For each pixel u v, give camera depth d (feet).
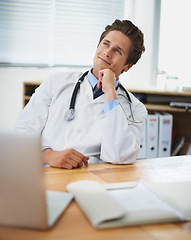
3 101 9.22
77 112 4.60
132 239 1.91
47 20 9.43
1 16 9.16
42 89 4.90
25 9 9.26
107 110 4.19
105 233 1.96
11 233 1.92
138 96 8.26
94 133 4.50
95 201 2.27
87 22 9.71
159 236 1.97
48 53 9.59
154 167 3.69
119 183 2.83
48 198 2.44
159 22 9.57
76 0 9.52
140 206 2.30
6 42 9.29
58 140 4.52
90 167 3.65
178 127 8.96
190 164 3.85
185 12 9.41
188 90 8.69
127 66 5.04
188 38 9.47
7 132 1.87
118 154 3.89
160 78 9.72
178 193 2.53
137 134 4.62
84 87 4.76
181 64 9.57
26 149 1.85
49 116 4.69
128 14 9.72
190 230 2.07
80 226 2.04
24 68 9.37
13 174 1.89
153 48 9.63
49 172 3.32
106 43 4.72
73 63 9.79
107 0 9.71
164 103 8.41
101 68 4.70
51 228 1.99
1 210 1.97
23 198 1.92
